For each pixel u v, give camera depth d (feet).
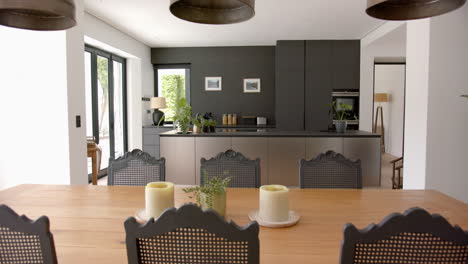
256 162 6.41
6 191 5.69
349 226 2.14
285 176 14.61
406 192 5.68
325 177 6.31
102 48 17.69
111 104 19.12
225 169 6.47
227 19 4.52
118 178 6.51
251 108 23.15
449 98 9.70
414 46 10.41
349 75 20.79
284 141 14.55
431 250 2.18
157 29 17.99
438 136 9.79
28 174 10.12
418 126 10.23
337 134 14.35
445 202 5.00
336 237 3.55
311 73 20.94
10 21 4.36
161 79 23.86
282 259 2.99
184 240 2.31
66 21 4.41
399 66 24.48
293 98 21.08
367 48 20.43
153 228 2.24
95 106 17.16
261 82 22.99
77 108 10.39
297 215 4.23
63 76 9.74
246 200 5.12
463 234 2.09
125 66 21.26
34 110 9.94
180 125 15.52
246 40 21.08
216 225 2.20
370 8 4.23
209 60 23.07
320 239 3.49
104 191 5.71
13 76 9.95
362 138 14.21
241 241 2.23
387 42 19.01
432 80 9.68
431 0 4.31
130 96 21.34
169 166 15.01
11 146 10.11
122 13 14.98
